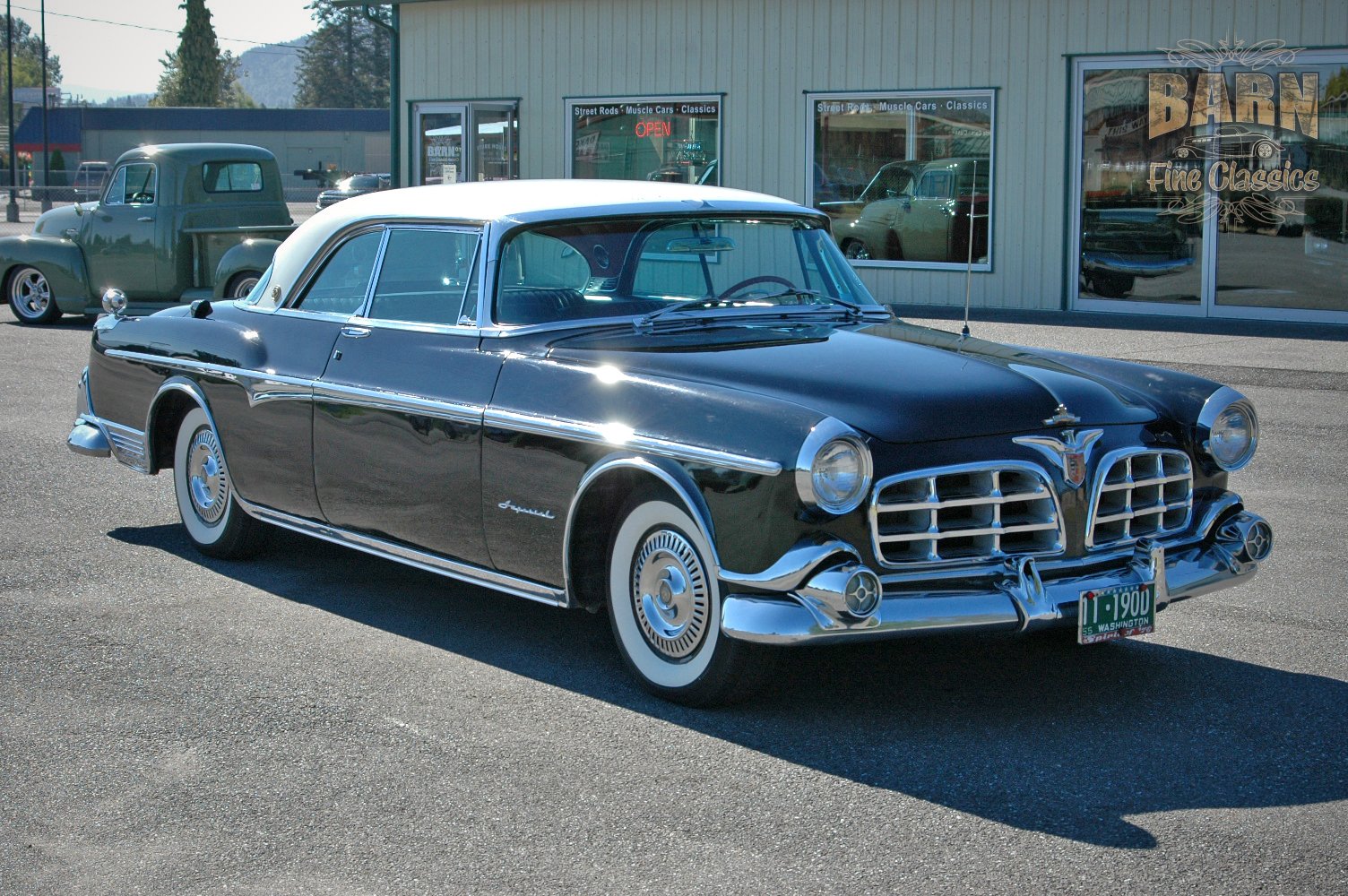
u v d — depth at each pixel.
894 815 3.85
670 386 4.69
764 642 4.26
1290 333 14.39
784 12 17.84
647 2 18.84
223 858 3.62
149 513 7.51
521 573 5.16
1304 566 6.42
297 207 49.38
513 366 5.17
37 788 4.06
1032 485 4.49
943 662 5.18
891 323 5.71
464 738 4.41
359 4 21.06
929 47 16.95
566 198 5.64
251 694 4.81
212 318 6.60
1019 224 16.72
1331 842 3.67
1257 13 15.21
